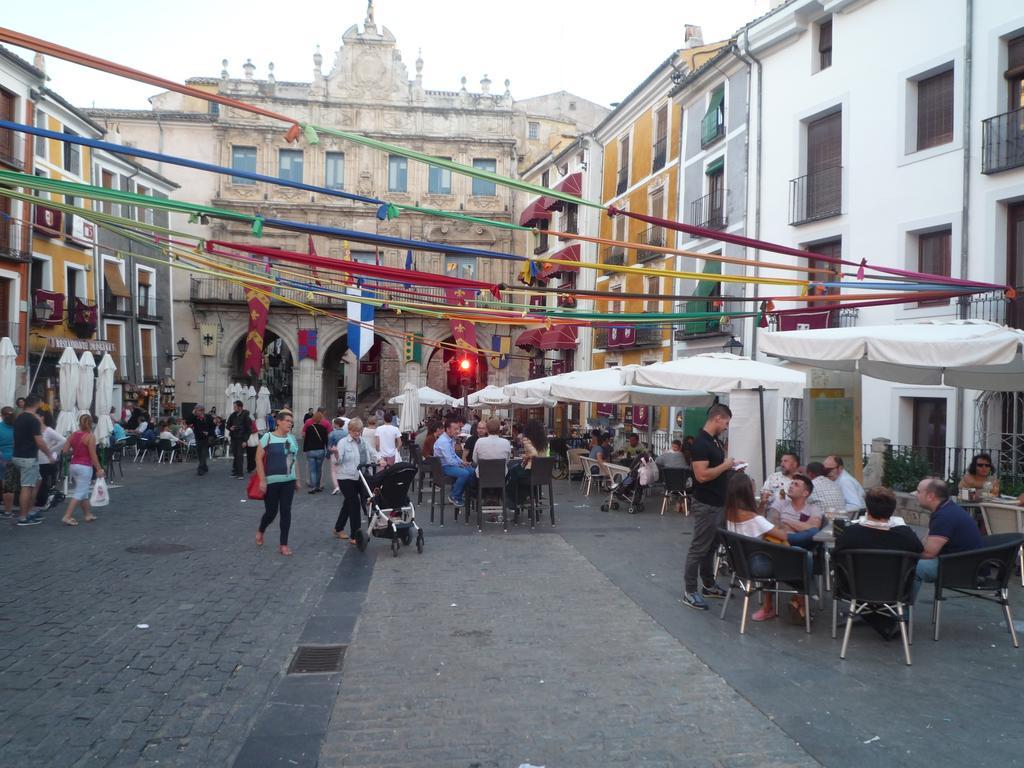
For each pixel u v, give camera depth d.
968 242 14.92
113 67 4.20
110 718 4.79
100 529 12.02
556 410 37.62
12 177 4.78
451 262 42.94
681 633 6.66
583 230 35.12
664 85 28.00
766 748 4.43
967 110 14.98
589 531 12.20
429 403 27.14
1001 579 6.54
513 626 6.84
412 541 11.20
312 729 4.66
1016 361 9.79
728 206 22.66
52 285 29.22
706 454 7.48
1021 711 4.98
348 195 5.66
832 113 18.89
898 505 13.11
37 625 6.72
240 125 41.44
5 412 13.55
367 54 42.62
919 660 6.02
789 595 7.93
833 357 8.74
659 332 27.47
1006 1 14.39
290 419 10.42
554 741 4.52
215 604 7.52
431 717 4.86
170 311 40.28
